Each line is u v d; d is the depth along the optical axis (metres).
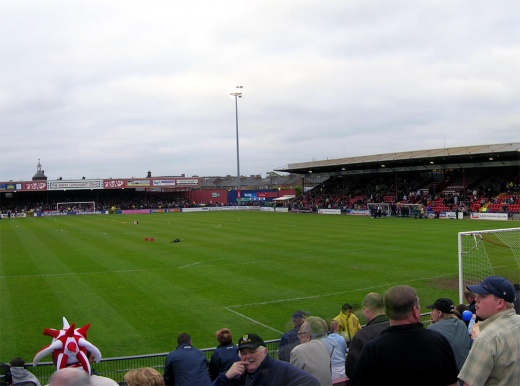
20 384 7.90
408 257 29.97
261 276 24.88
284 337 8.22
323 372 6.17
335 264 27.97
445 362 4.36
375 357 4.40
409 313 4.46
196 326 16.50
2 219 82.19
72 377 3.80
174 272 26.39
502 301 4.86
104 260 30.94
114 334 15.68
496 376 4.65
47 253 34.88
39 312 18.52
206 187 151.38
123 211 101.44
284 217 72.50
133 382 5.29
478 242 26.58
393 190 84.62
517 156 63.59
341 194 92.56
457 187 76.56
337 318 10.66
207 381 8.39
